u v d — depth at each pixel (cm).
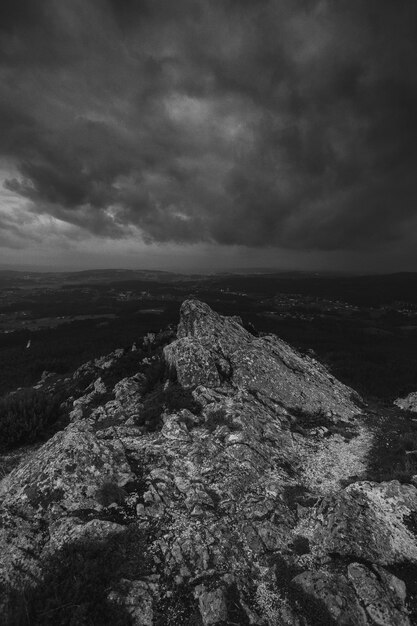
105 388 2744
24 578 875
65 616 776
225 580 884
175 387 2316
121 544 968
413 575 941
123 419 2105
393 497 1204
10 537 1002
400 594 869
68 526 1024
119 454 1398
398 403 2823
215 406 2003
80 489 1178
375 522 1076
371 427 2155
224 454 1507
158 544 988
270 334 3762
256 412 2014
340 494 1165
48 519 1077
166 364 2652
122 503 1159
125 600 816
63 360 7381
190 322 3073
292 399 2328
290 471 1527
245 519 1124
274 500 1231
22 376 6200
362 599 845
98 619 774
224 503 1206
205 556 956
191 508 1163
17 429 2092
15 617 758
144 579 877
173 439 1684
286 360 2811
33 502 1130
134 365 2994
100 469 1280
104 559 916
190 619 800
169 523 1084
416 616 833
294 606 832
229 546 1008
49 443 1432
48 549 961
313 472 1559
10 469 1780
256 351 2653
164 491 1236
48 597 818
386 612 821
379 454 1728
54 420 2380
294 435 1914
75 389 3178
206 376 2353
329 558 966
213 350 2619
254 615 812
